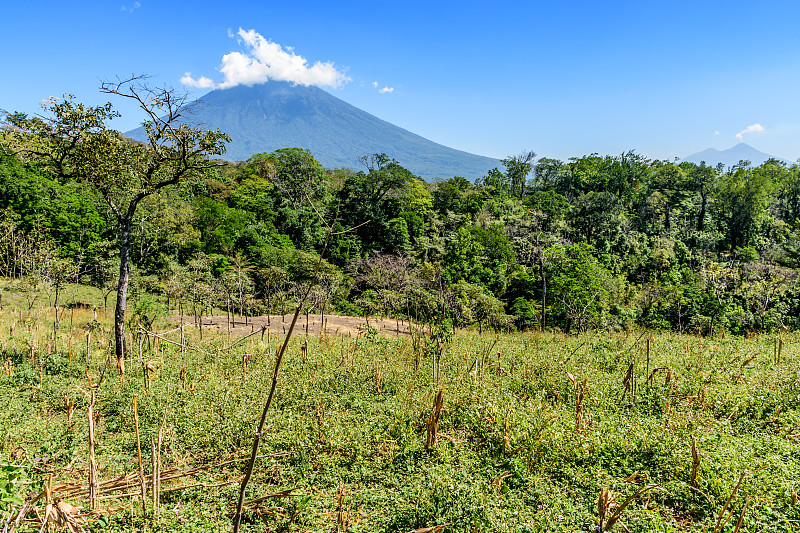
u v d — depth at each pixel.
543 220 62.62
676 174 89.25
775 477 5.09
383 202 56.09
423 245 50.12
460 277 39.31
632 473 5.54
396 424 7.04
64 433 6.82
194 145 12.08
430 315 19.45
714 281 37.47
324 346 13.11
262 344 13.23
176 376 9.95
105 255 31.27
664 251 54.53
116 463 6.17
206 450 6.63
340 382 9.34
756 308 30.91
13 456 5.82
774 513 4.50
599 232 61.59
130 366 10.79
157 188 12.58
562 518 4.68
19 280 25.38
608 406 7.66
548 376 9.27
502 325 28.17
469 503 4.82
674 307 31.73
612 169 87.75
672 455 5.64
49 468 5.61
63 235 32.34
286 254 38.31
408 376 9.45
